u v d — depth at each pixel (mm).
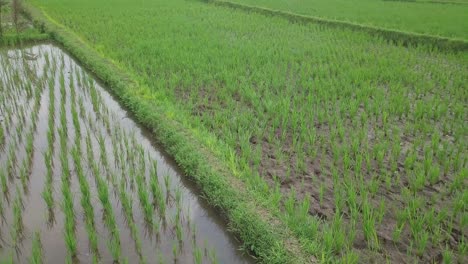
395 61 10875
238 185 5367
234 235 4887
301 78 9352
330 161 6191
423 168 5891
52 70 10438
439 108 7777
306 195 5199
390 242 4547
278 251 4258
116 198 5477
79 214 5156
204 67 10016
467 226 4777
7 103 8312
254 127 7051
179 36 13211
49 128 7156
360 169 5871
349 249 4438
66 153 6473
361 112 7840
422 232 4590
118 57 10898
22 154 6477
